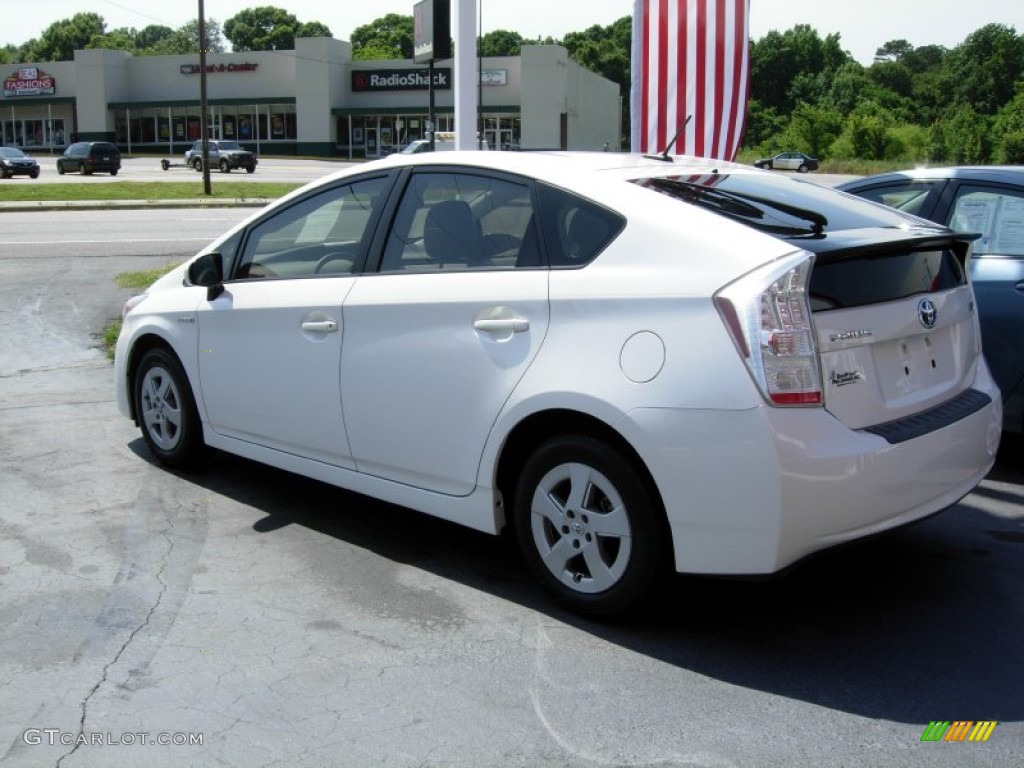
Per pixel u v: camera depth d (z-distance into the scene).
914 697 3.10
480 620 3.62
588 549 3.50
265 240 4.73
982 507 4.87
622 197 3.53
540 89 59.28
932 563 4.18
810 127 76.00
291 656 3.35
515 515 3.72
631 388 3.23
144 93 68.44
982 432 3.70
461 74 8.78
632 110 8.08
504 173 3.88
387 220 4.19
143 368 5.34
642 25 7.91
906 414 3.42
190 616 3.64
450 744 2.84
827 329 3.14
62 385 7.35
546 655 3.36
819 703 3.06
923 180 5.71
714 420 3.07
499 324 3.61
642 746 2.83
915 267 3.59
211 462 5.50
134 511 4.73
